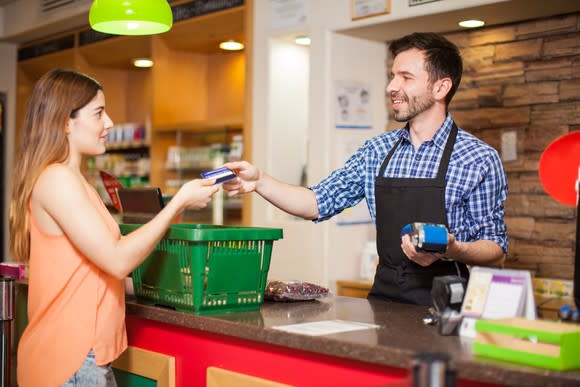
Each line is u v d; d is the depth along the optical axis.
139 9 3.44
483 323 1.75
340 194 3.01
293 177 5.40
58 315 2.25
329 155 4.82
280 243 5.13
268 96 5.25
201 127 6.01
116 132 7.14
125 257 2.18
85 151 2.36
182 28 6.03
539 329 1.76
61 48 7.57
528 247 4.41
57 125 2.27
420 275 2.71
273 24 5.18
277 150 5.30
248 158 5.39
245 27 5.38
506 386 1.71
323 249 4.86
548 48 4.30
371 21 4.55
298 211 2.91
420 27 4.63
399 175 2.86
